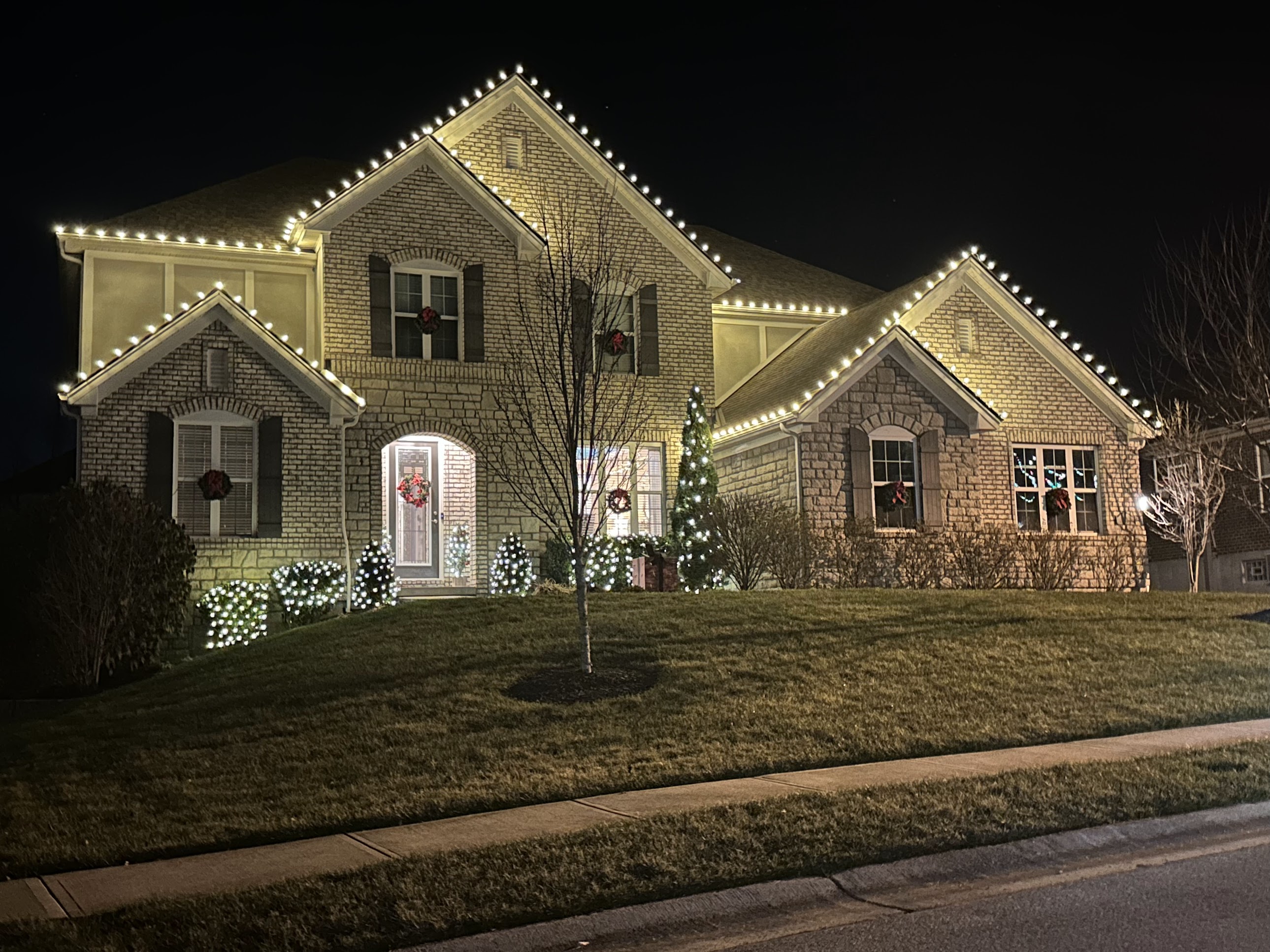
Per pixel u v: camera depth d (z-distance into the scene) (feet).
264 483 71.36
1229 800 31.07
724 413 89.76
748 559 73.10
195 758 39.24
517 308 80.64
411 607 60.70
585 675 46.70
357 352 77.20
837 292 102.63
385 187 79.30
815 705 43.14
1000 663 49.24
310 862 28.14
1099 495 87.35
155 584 61.62
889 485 78.48
